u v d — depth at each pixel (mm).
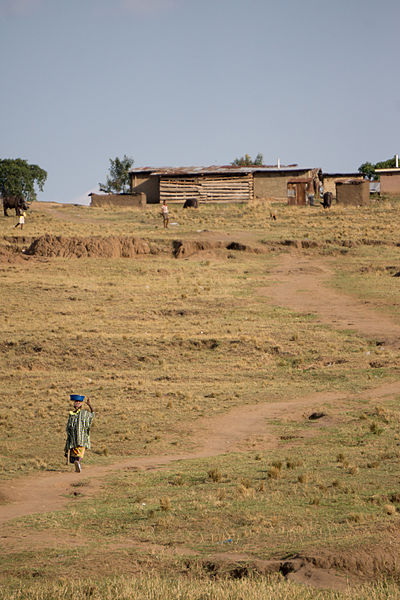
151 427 47219
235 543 20031
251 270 118562
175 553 19266
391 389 54969
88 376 67062
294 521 22484
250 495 26844
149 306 96562
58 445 43156
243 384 61500
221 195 177875
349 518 22078
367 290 102625
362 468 31875
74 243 127438
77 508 26609
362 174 197125
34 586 16125
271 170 179750
